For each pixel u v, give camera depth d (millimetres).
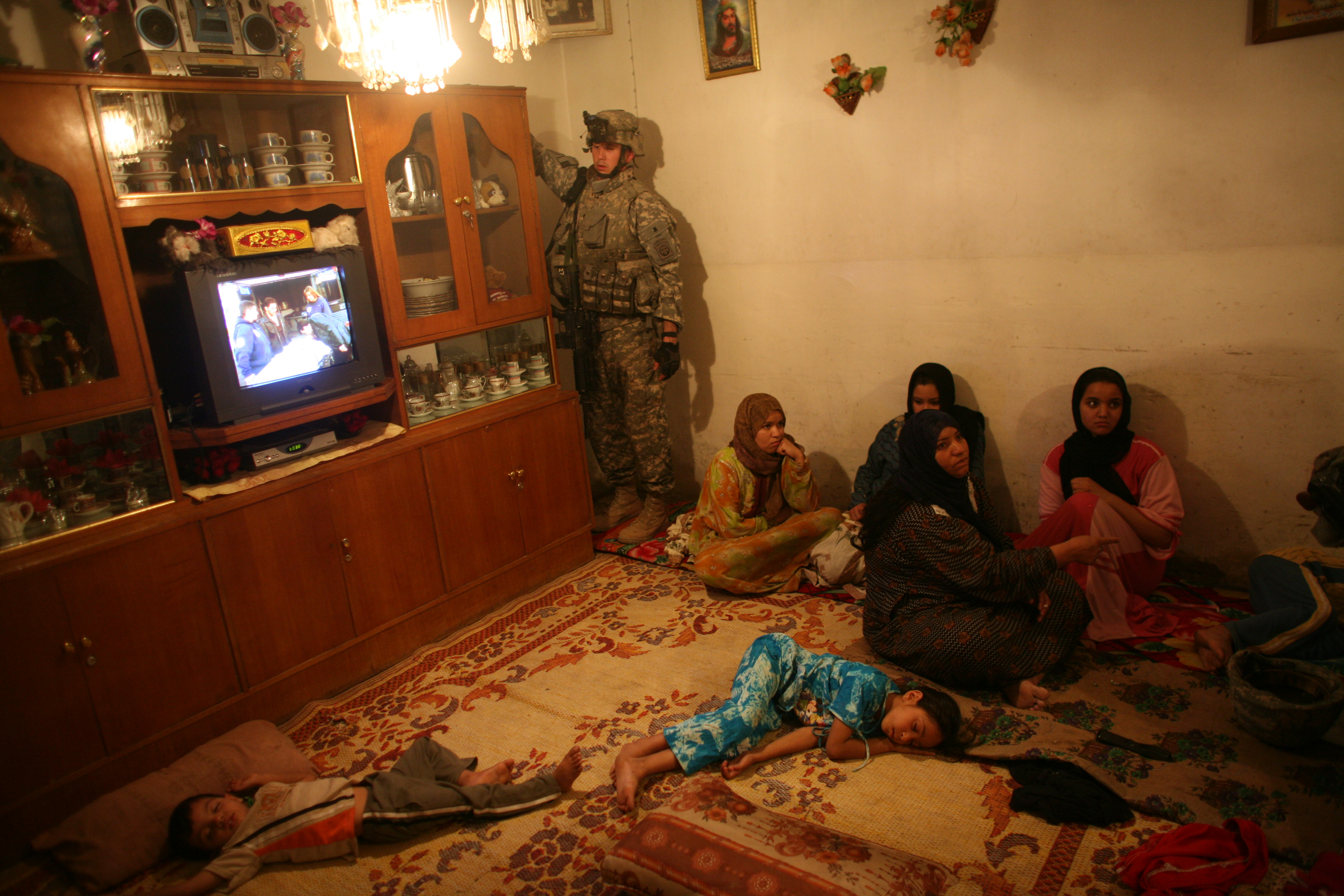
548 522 3580
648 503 3980
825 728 2350
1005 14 3051
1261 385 2861
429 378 3188
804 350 3912
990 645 2451
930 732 2221
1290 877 1769
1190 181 2846
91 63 2270
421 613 3109
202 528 2459
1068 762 2131
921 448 2523
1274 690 2344
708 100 3844
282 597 2674
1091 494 2854
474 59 3758
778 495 3535
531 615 3311
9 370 2102
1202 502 3053
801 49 3533
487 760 2453
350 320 2834
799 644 2895
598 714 2623
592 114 4207
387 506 2949
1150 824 1985
